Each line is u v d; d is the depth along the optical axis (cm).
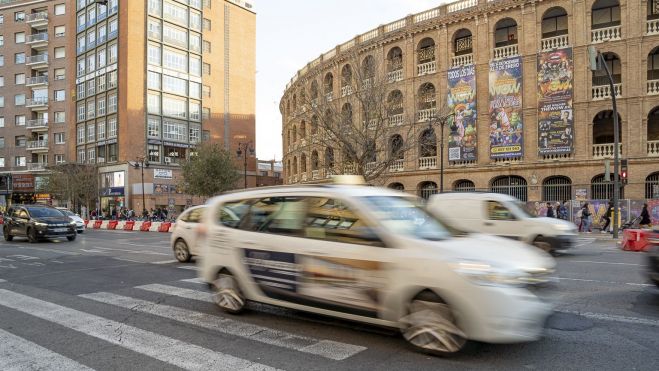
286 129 4784
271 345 511
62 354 492
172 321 621
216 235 669
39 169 6172
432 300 462
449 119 2981
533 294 454
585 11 2620
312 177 3828
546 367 435
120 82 5103
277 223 599
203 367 447
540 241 1246
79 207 5419
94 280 969
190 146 5559
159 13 5288
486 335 431
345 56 3353
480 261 445
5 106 6425
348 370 433
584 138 2597
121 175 5038
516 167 2764
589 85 2597
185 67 5572
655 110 2589
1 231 2895
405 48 3209
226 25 6100
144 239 2219
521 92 2766
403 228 508
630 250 1488
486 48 2900
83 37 5716
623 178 1969
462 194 1359
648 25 2503
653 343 506
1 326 608
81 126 5734
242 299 638
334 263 527
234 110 6162
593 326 573
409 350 482
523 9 2775
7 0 6456
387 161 2328
